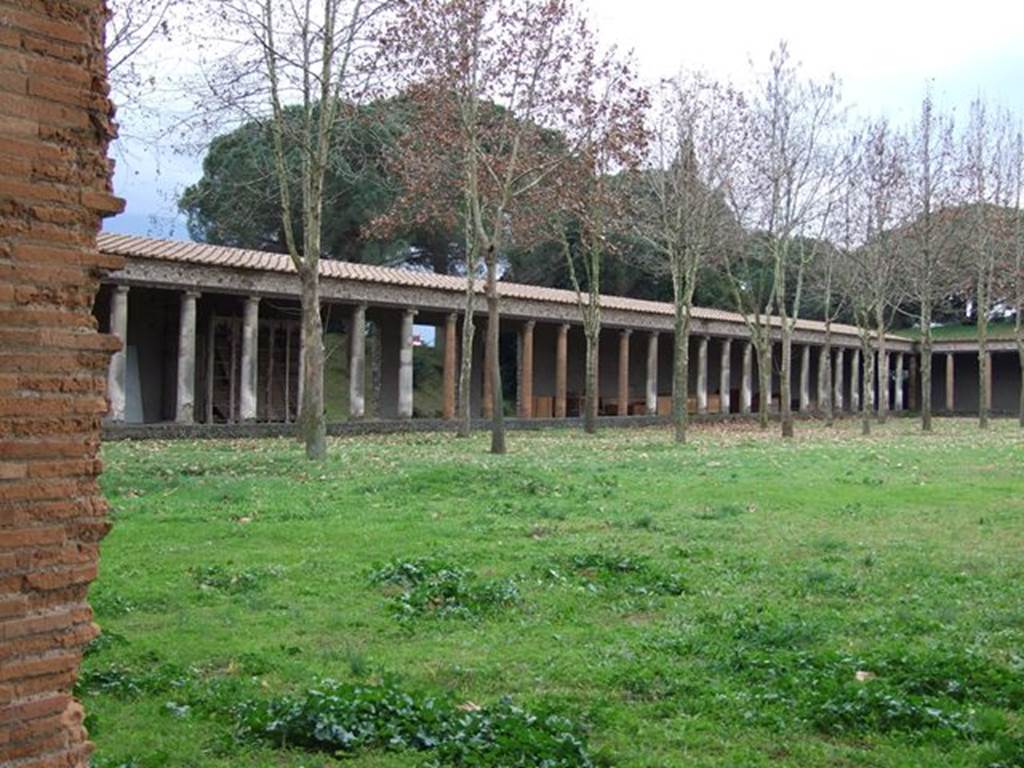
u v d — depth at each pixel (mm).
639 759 6164
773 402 72688
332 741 6312
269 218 50844
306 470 22266
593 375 42594
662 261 54219
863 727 6766
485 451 29766
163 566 11852
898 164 47094
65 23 4152
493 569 11914
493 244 29219
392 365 48844
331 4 24047
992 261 52000
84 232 4238
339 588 10906
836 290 59875
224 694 7266
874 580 11555
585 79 29672
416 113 30844
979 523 16031
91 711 6895
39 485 4047
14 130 3992
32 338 4039
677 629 9312
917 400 79688
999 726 6641
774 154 42094
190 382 35406
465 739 6273
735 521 15992
